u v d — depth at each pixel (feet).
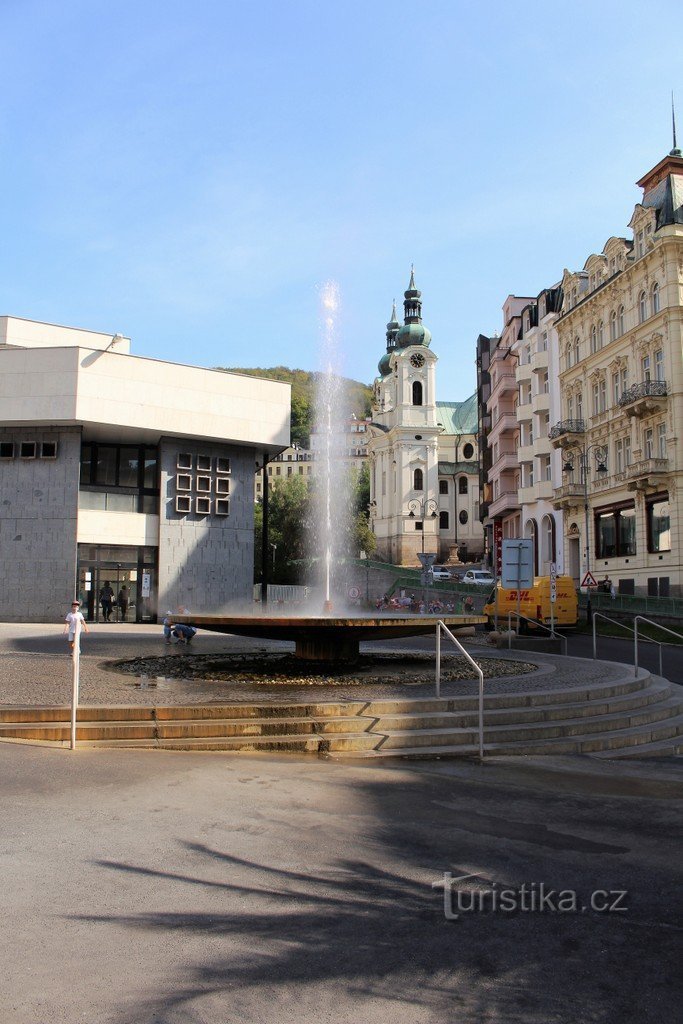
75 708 31.50
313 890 17.80
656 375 145.79
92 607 131.85
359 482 493.77
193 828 21.83
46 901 16.58
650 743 38.17
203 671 50.24
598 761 33.81
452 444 445.37
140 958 14.25
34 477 129.59
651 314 147.02
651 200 152.87
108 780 26.53
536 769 31.53
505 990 13.48
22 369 127.95
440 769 30.86
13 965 13.87
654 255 143.74
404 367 398.01
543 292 198.29
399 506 391.24
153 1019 12.23
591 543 168.86
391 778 28.86
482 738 33.96
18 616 127.85
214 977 13.62
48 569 128.26
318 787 26.96
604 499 164.14
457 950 15.01
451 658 62.54
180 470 139.33
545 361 195.42
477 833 22.68
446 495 425.28
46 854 19.30
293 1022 12.26
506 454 218.38
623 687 44.86
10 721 33.58
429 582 164.55
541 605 126.82
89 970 13.75
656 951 15.19
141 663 55.83
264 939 15.20
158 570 136.56
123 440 139.85
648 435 148.36
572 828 23.50
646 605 130.52
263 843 20.86
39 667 52.19
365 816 23.86
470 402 468.34
